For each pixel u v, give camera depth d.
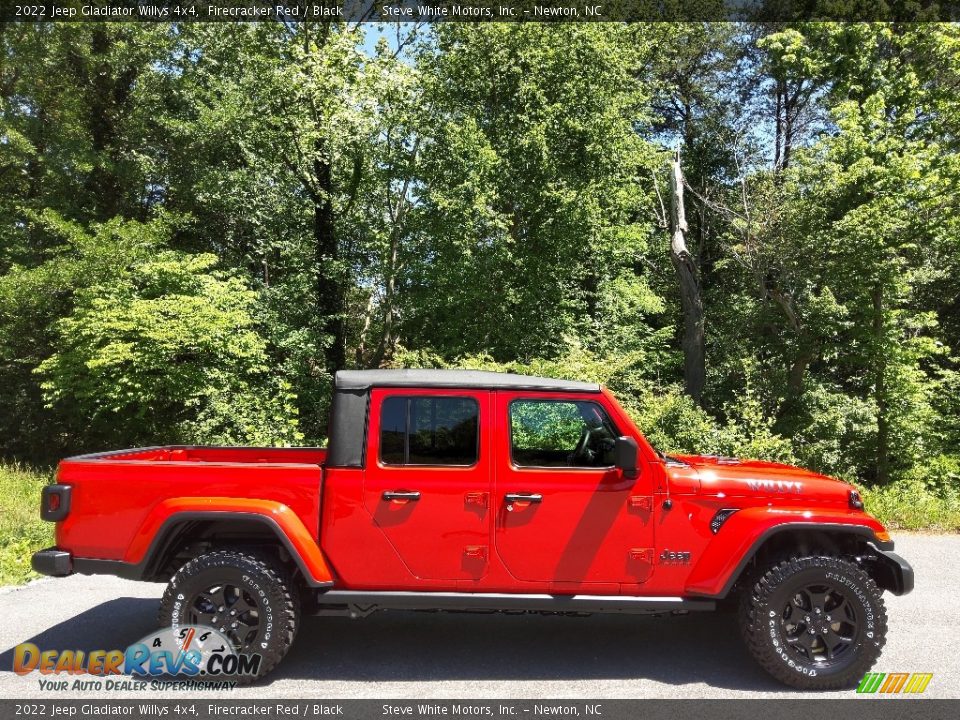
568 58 18.64
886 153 15.96
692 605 4.02
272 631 3.90
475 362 14.48
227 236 19.56
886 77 18.23
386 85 16.06
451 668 4.16
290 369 16.31
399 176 20.05
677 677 4.05
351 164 18.77
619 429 4.14
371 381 4.15
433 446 4.11
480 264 18.06
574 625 5.03
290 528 3.92
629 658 4.36
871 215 15.34
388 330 23.02
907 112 17.19
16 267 13.84
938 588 5.99
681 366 23.69
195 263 12.98
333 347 18.27
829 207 16.36
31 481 10.81
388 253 21.33
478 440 4.09
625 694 3.80
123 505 4.06
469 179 17.44
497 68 18.77
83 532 4.09
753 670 4.18
